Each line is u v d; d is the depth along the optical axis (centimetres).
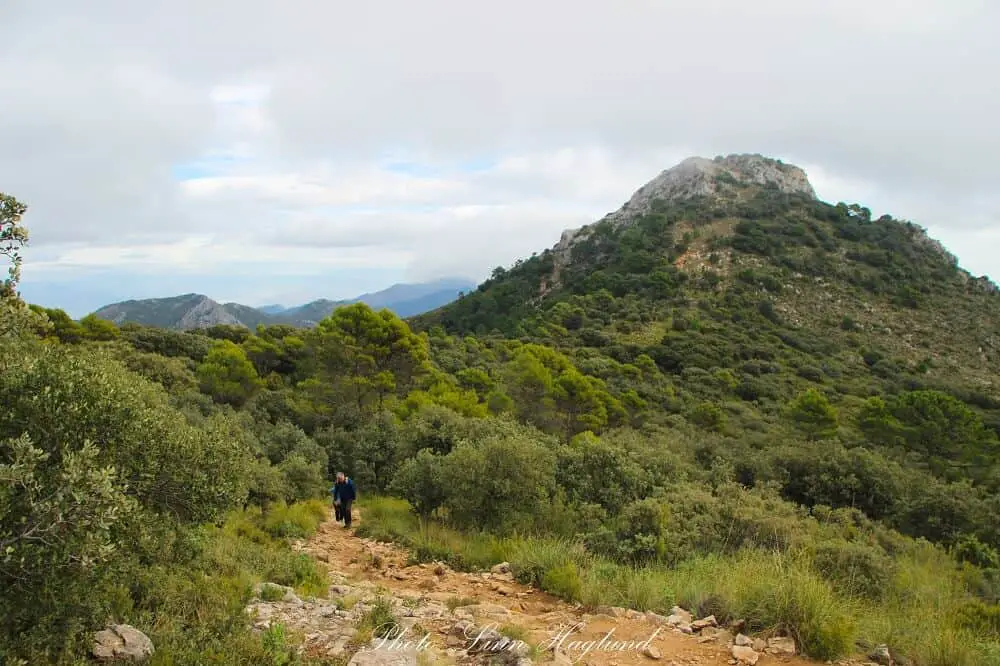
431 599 646
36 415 401
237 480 559
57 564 327
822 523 1270
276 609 557
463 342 5741
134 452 468
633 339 6141
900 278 7956
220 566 654
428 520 1180
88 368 454
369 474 1812
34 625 362
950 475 2833
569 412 3175
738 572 655
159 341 4041
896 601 723
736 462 1845
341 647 469
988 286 8356
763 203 10894
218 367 2973
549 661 448
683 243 9069
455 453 1166
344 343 2655
